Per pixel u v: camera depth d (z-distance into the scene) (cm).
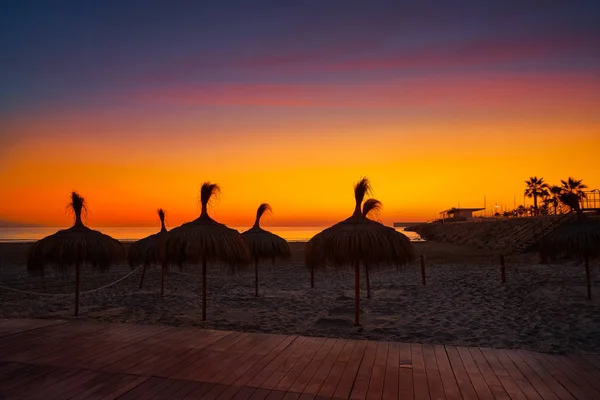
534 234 2955
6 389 380
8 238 8200
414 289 1384
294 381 400
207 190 827
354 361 458
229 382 398
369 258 707
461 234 5575
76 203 912
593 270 1678
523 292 1248
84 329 603
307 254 775
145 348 509
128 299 1234
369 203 759
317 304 1128
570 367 434
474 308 1045
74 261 886
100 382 398
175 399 358
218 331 592
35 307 1116
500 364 445
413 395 365
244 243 828
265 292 1362
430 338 759
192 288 1489
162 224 1391
